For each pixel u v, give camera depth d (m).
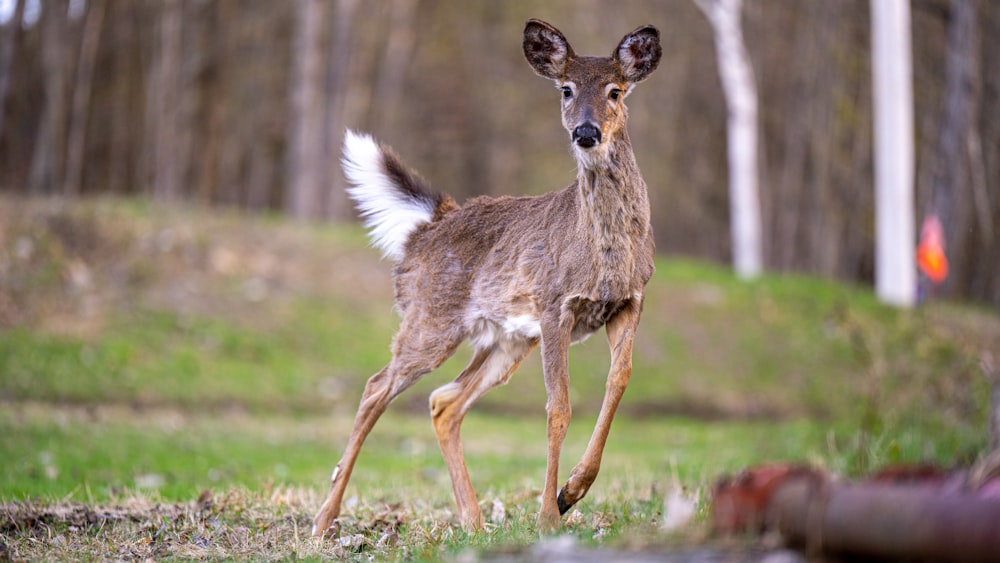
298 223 22.81
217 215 22.08
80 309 17.55
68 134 32.28
